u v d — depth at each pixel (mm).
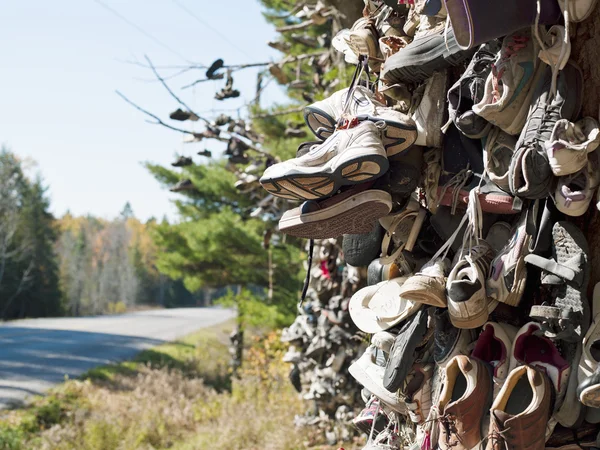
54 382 20047
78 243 90250
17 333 38812
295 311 16656
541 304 2230
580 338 1978
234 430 10398
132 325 49938
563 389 2016
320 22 7059
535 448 1975
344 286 7199
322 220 2375
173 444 12312
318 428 8242
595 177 1973
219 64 8227
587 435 2078
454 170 2492
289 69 13234
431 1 2348
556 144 1924
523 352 2145
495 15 1992
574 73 2037
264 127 14203
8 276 61562
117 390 19375
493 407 2012
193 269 18625
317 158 2273
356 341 7277
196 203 18703
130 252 101688
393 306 2729
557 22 2082
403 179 2457
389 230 2693
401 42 2766
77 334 39469
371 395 3223
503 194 2244
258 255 17359
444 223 2539
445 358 2371
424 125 2486
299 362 8070
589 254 2027
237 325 20141
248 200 17656
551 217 2066
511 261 2154
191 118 8414
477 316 2203
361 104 2473
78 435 12680
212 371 22891
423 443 2436
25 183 65312
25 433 14047
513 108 2133
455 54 2344
